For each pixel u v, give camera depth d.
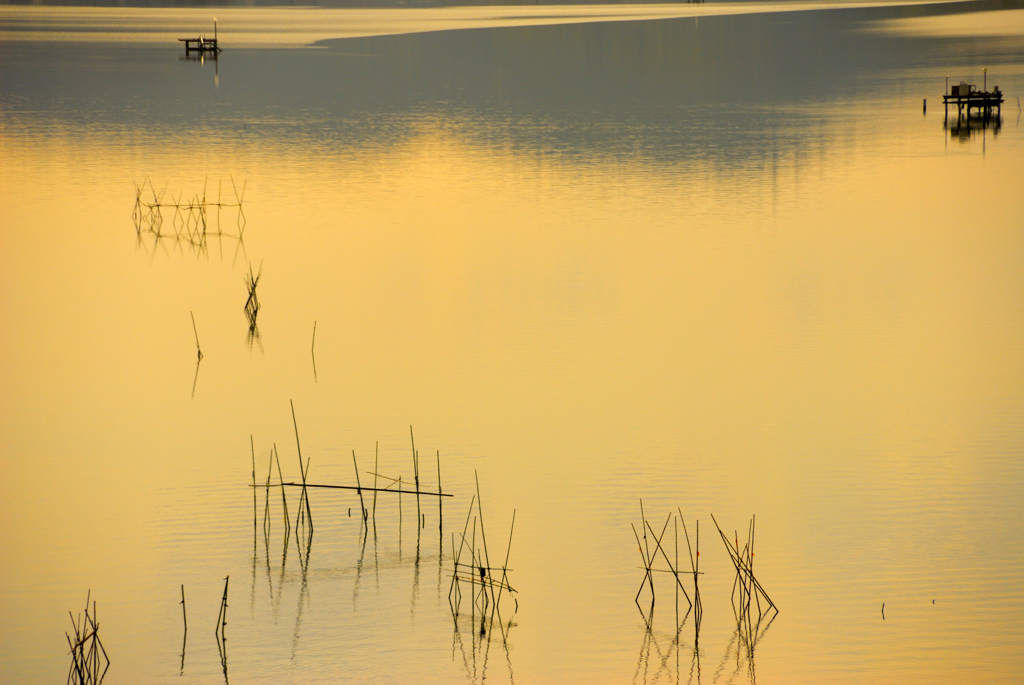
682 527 48.78
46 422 63.03
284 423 62.06
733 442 57.91
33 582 44.91
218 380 69.69
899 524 48.75
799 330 77.00
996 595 42.88
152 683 38.19
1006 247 99.50
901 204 118.69
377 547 47.56
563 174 139.12
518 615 42.22
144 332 80.00
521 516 50.09
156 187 133.12
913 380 66.75
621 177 136.38
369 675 38.62
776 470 54.44
